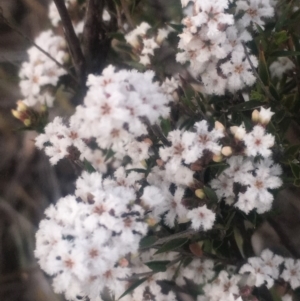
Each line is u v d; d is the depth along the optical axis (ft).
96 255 0.44
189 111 0.58
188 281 0.64
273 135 0.52
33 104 0.67
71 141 0.53
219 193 0.52
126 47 0.68
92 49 0.69
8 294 0.85
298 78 0.60
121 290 0.48
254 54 0.57
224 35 0.51
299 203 0.67
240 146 0.49
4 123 0.89
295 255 0.67
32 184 0.87
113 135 0.43
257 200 0.51
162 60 0.65
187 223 0.55
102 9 0.66
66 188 0.86
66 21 0.61
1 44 0.87
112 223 0.44
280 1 0.61
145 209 0.48
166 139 0.51
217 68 0.54
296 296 0.59
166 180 0.53
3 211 0.87
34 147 0.87
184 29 0.52
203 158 0.48
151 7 0.72
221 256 0.59
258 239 0.69
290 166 0.54
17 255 0.87
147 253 0.56
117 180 0.53
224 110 0.59
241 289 0.55
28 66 0.66
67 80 0.70
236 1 0.56
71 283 0.48
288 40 0.59
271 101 0.55
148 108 0.42
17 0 0.89
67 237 0.47
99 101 0.41
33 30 0.88
